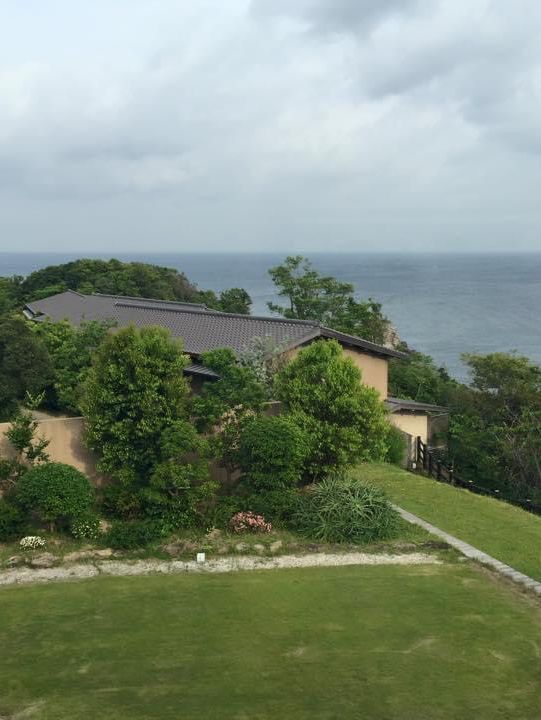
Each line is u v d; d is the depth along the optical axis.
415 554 10.98
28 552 10.14
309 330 19.11
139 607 8.72
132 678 7.01
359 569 10.27
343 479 12.91
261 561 10.42
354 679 7.11
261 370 15.45
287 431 12.11
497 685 7.07
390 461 18.66
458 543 11.59
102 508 11.58
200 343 19.94
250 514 11.51
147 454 11.74
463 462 21.52
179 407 11.99
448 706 6.66
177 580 9.62
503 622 8.57
